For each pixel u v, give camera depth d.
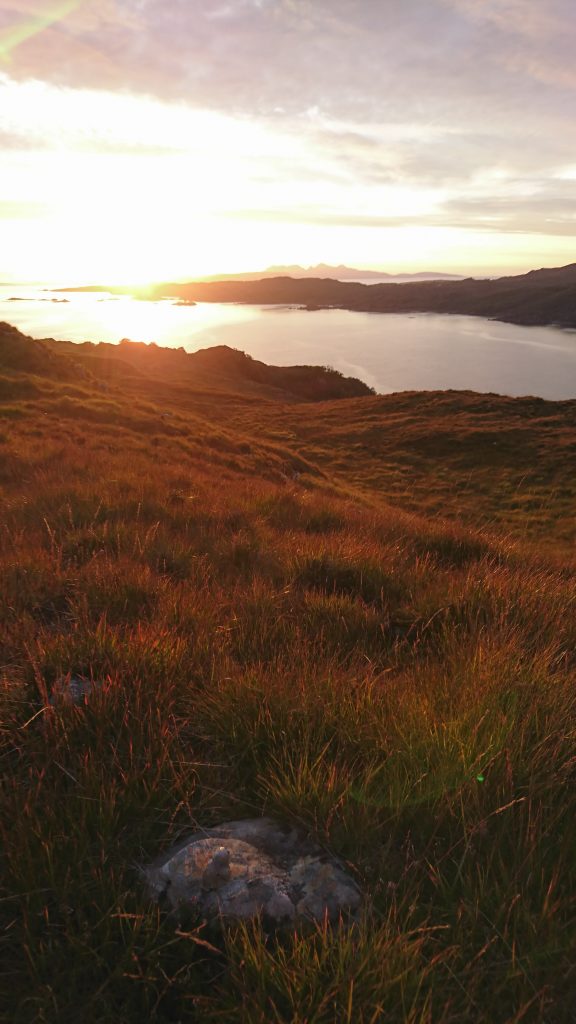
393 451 45.38
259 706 2.68
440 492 35.34
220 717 2.69
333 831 2.05
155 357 115.94
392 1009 1.47
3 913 1.81
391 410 61.50
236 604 4.35
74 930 1.72
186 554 5.65
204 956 1.71
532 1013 1.53
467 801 2.14
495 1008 1.54
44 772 2.26
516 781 2.28
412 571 5.54
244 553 5.85
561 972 1.59
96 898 1.82
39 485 9.04
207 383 98.81
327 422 57.69
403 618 4.43
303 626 4.07
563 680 3.03
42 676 2.94
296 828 2.12
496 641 3.51
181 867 1.90
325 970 1.58
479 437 45.59
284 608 4.38
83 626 3.49
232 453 27.30
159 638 3.28
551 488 34.09
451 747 2.33
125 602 4.12
